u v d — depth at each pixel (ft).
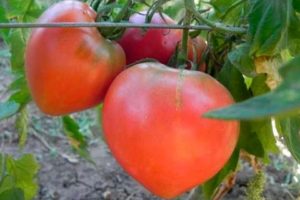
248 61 1.63
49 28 1.62
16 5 2.21
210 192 1.97
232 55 1.65
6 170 2.40
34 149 4.99
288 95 0.87
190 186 1.52
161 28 1.64
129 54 1.76
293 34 1.61
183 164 1.46
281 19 1.57
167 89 1.47
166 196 1.54
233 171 1.98
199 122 1.45
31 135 5.13
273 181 4.51
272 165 4.63
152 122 1.45
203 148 1.46
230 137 1.51
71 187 4.58
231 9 1.90
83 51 1.61
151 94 1.46
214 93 1.49
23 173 2.38
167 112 1.44
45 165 4.77
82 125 5.08
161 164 1.46
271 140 1.99
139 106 1.46
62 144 5.03
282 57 1.63
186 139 1.44
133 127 1.46
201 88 1.48
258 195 2.03
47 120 5.27
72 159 4.84
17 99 2.19
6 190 2.21
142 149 1.46
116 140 1.50
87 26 1.58
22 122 2.31
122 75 1.53
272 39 1.57
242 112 0.87
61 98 1.63
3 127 5.19
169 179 1.49
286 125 1.75
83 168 4.75
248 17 1.63
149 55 1.74
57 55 1.60
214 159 1.50
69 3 1.68
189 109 1.45
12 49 2.25
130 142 1.47
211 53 1.80
